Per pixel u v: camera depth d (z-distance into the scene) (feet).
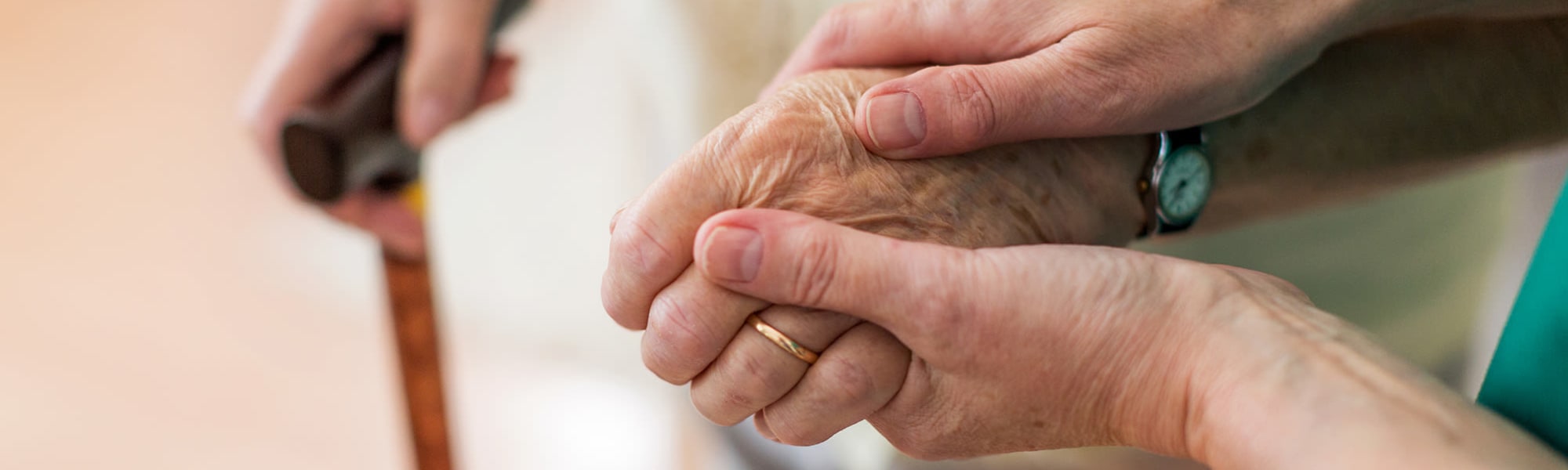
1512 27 2.06
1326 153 2.01
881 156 1.77
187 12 4.61
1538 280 1.65
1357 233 2.51
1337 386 1.56
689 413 3.57
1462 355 2.75
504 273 4.24
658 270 1.72
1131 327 1.64
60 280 4.48
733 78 2.49
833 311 1.71
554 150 4.12
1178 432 1.65
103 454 3.85
